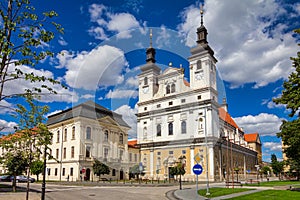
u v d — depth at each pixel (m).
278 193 16.47
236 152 54.78
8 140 9.53
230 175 43.34
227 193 17.19
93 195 16.31
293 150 19.36
